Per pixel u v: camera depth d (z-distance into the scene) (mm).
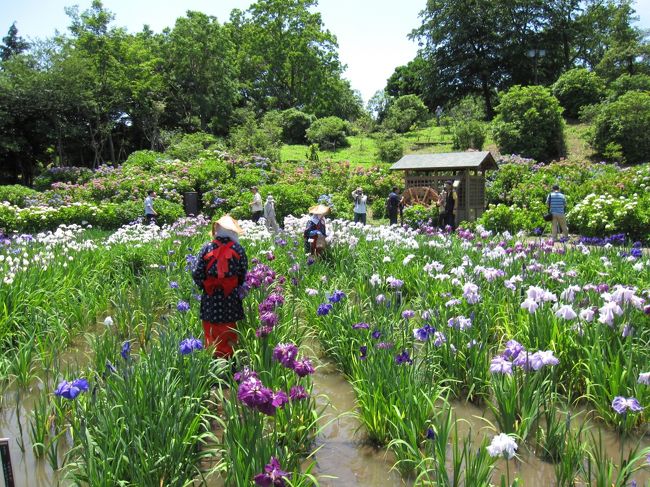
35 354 5570
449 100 56500
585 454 3680
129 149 43562
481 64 51969
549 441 3764
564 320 4961
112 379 3984
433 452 3418
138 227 12375
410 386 3871
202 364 4254
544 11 52594
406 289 7660
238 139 37406
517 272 7016
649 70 48594
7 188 23672
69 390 3299
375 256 9023
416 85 62062
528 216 17297
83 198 23328
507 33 52094
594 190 18062
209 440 4082
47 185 30797
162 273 8180
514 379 3965
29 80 33719
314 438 4203
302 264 8227
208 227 14766
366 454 3990
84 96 35906
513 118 32812
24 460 3900
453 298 5652
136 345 6074
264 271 6137
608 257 8125
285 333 5391
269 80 63406
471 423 4324
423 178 21188
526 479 3539
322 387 5223
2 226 17375
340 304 5992
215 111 50625
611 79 49656
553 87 43531
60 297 6871
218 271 4887
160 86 43719
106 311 7395
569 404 4488
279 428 3961
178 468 3230
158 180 24172
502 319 5848
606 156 30469
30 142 36750
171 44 48750
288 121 50156
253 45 62469
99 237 13594
